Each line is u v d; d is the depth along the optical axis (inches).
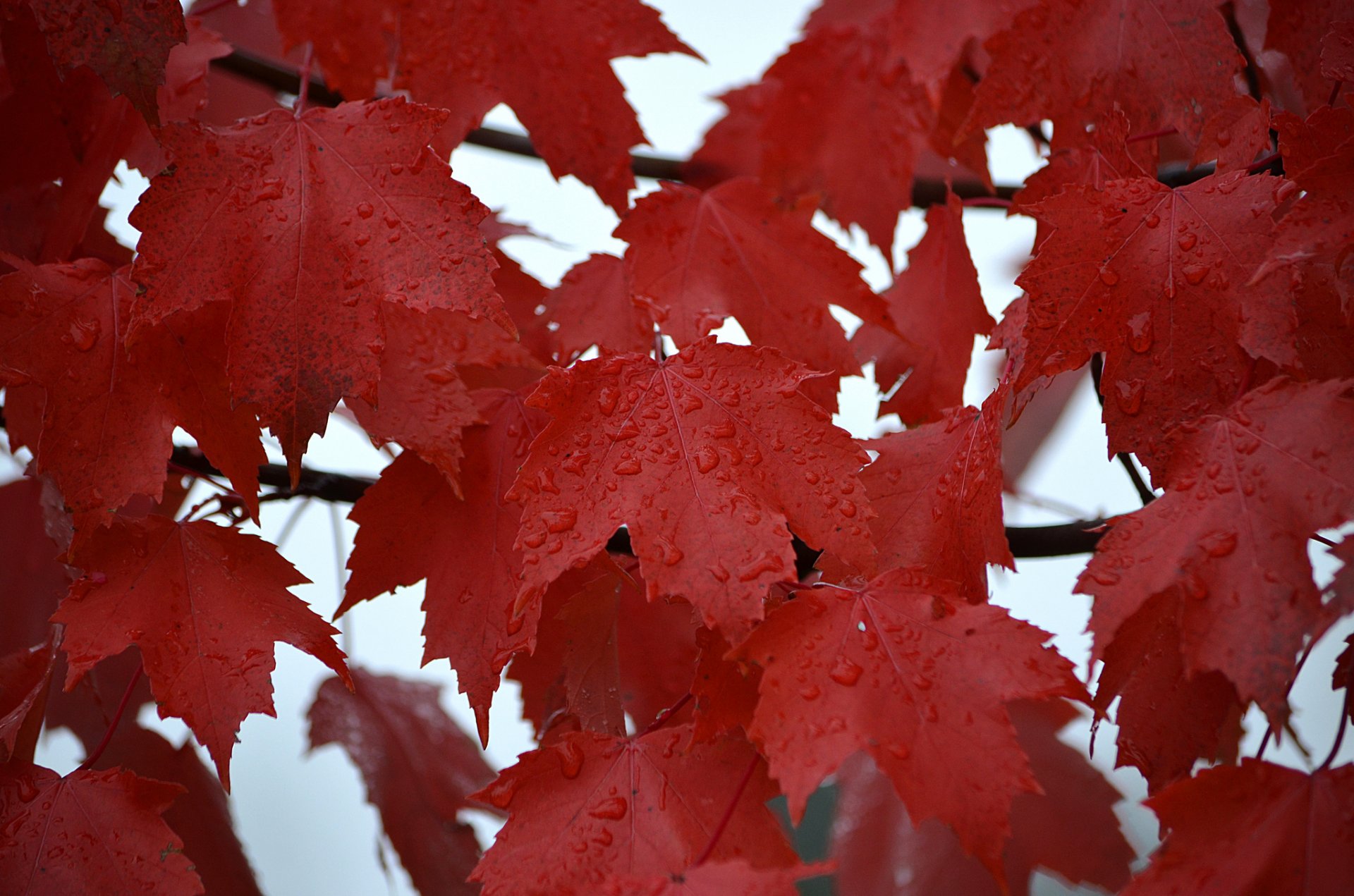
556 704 24.4
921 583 21.5
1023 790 20.4
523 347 24.7
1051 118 23.9
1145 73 23.7
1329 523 20.5
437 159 22.2
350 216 22.2
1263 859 20.6
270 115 22.6
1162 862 20.7
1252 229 21.9
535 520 21.5
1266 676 20.3
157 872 22.3
